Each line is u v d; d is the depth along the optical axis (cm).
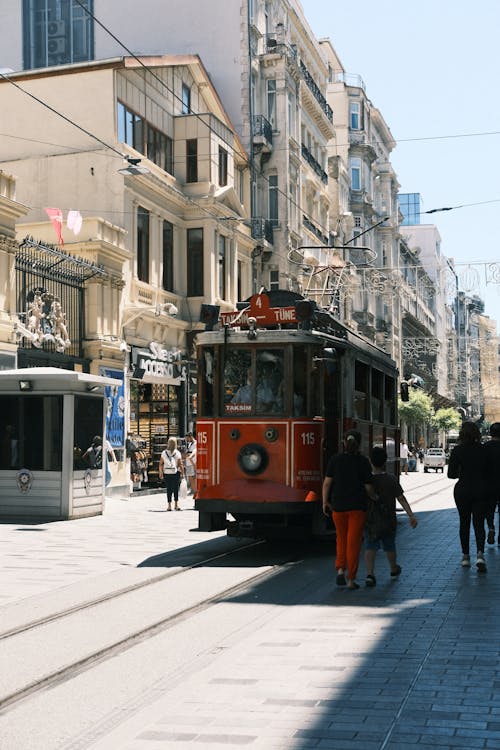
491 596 1013
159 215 3127
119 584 1142
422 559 1358
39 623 909
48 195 2881
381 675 680
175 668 730
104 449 2166
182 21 4212
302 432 1411
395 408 2112
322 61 5625
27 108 2933
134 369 2862
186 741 535
